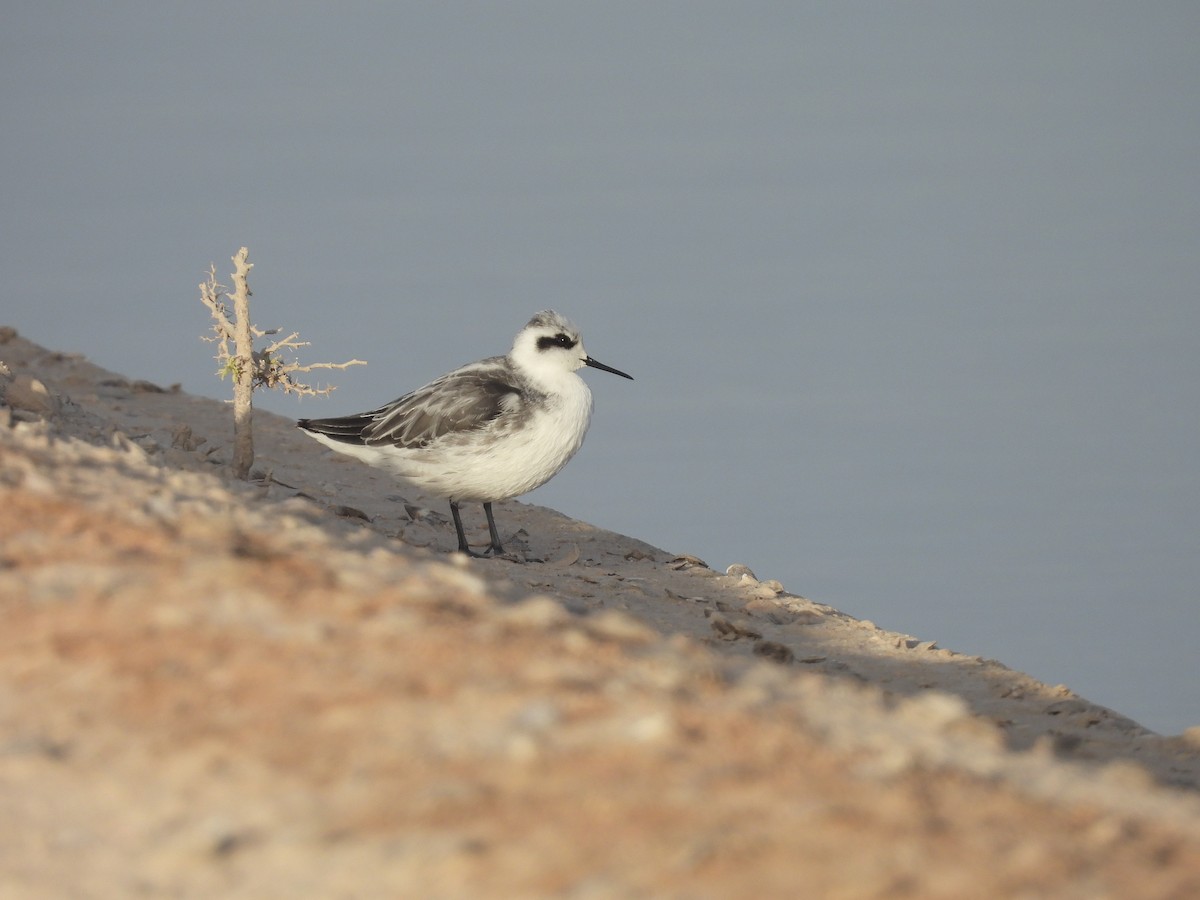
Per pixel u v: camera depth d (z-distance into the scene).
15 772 9.69
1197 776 15.75
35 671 10.84
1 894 8.52
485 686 10.75
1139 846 9.37
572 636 11.89
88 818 9.26
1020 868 8.82
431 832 8.99
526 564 23.80
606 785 9.50
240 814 9.25
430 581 13.14
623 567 24.30
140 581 12.20
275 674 10.83
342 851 8.85
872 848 8.91
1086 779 10.94
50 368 34.25
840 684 13.84
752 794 9.48
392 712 10.34
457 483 24.64
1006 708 18.33
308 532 14.44
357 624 11.70
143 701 10.48
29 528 13.21
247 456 25.31
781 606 22.30
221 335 25.31
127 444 20.41
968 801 9.77
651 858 8.73
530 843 8.89
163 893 8.53
